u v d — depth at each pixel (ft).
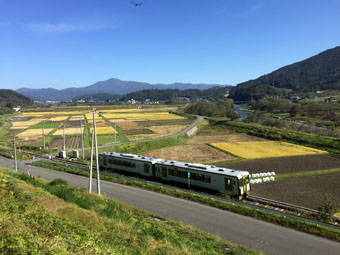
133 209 80.69
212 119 503.61
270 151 227.81
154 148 256.11
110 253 36.86
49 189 80.18
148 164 139.74
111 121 497.46
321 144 243.40
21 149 261.24
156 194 109.09
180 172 125.49
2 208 46.21
